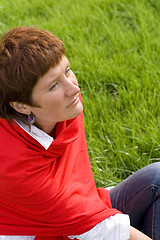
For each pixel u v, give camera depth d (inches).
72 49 149.7
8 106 57.4
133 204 74.0
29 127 58.5
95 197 67.2
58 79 55.1
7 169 56.5
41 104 56.1
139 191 72.9
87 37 157.9
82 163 70.2
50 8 181.6
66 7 180.9
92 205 63.8
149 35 148.9
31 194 57.7
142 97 120.6
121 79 133.2
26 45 53.2
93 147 106.5
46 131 64.6
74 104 57.9
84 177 69.2
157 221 71.6
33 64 52.5
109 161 104.4
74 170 68.1
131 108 118.8
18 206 60.7
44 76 53.6
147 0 173.2
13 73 52.8
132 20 164.9
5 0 191.6
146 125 109.3
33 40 53.6
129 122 114.3
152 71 131.1
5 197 60.2
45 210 59.7
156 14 163.6
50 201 59.1
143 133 111.0
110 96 127.6
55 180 60.0
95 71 136.3
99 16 167.9
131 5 168.1
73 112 58.7
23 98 55.1
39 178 58.1
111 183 96.8
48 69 53.3
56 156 61.4
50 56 53.2
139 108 117.0
